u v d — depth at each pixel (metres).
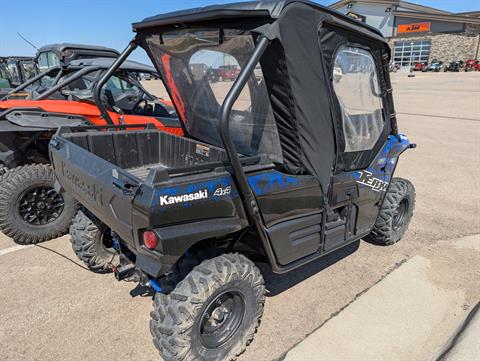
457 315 2.98
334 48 2.59
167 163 3.52
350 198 3.05
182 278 2.29
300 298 3.16
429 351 2.60
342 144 2.84
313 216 2.75
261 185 2.34
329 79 2.59
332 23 2.51
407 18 43.03
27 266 3.55
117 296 3.14
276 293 3.22
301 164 2.56
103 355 2.52
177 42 2.75
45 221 3.96
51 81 6.57
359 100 2.97
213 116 3.00
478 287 3.35
